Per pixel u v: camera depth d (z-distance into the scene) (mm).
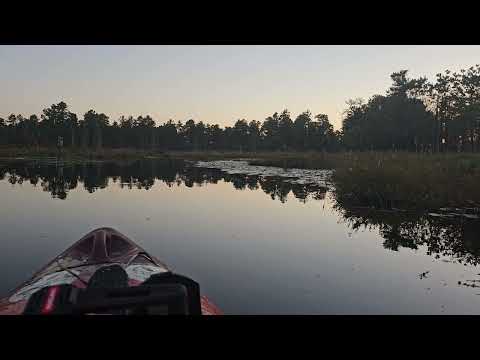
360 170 11695
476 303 4227
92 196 12133
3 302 3664
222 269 5379
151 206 10414
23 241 6875
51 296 2859
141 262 4723
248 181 17000
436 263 5543
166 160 40406
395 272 5191
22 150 48750
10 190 13219
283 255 6000
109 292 2266
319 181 16859
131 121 87125
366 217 8617
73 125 72438
